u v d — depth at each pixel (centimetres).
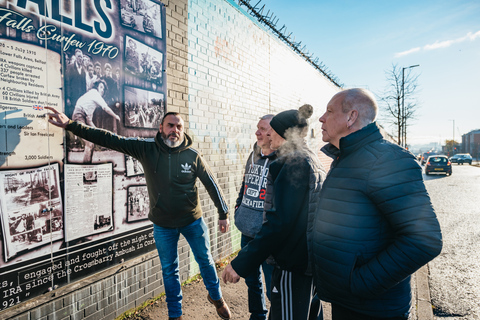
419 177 116
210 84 370
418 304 301
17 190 177
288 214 144
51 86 195
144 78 270
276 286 160
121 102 247
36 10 186
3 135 170
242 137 447
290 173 148
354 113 135
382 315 124
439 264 417
